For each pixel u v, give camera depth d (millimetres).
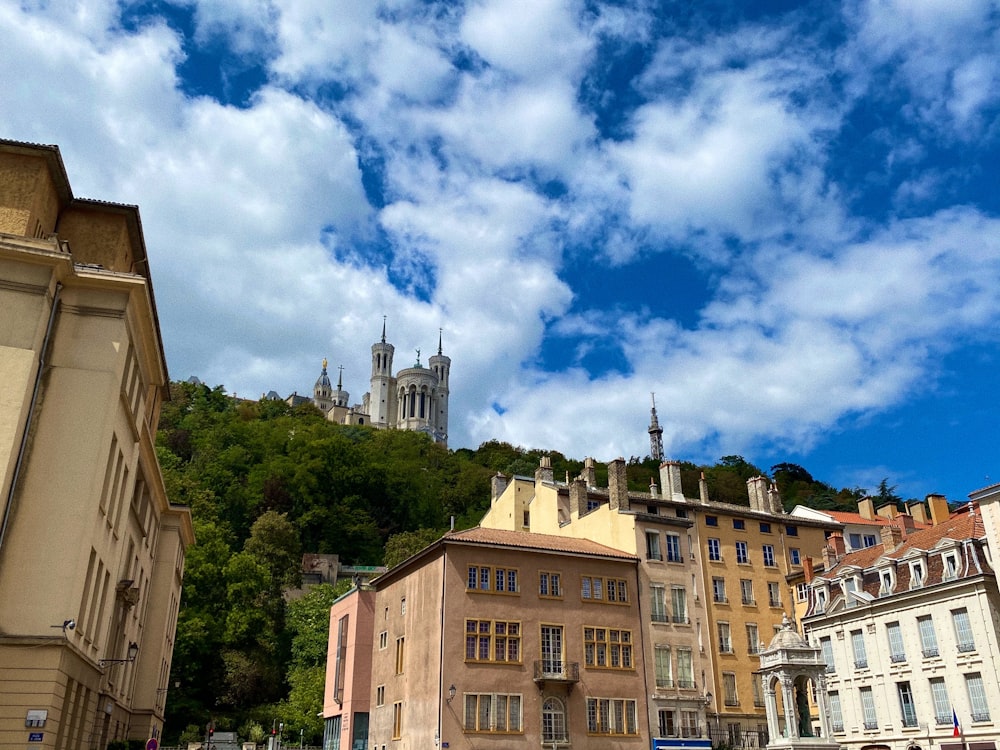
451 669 40188
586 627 44625
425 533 110688
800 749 34938
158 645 50156
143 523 41312
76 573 24406
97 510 26125
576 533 54781
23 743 22297
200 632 78312
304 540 116938
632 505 52656
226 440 131000
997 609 39469
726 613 51281
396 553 104938
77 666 26203
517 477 63656
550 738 41125
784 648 36625
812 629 50125
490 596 42594
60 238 30219
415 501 129500
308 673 76562
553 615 43906
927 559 43719
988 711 38656
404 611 46250
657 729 44562
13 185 27641
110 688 35438
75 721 27812
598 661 44344
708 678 48250
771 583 54688
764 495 60438
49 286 26188
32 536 24359
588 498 57438
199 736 72125
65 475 25203
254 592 85125
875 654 45344
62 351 26531
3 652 23016
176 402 149500
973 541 41062
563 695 42312
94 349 26812
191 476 112812
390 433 165125
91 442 25750
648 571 48344
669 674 46594
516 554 44250
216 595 83812
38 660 23203
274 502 117812
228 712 78438
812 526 58719
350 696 54219
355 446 133500
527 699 41281
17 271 26031
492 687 40656
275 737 63875
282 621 89562
